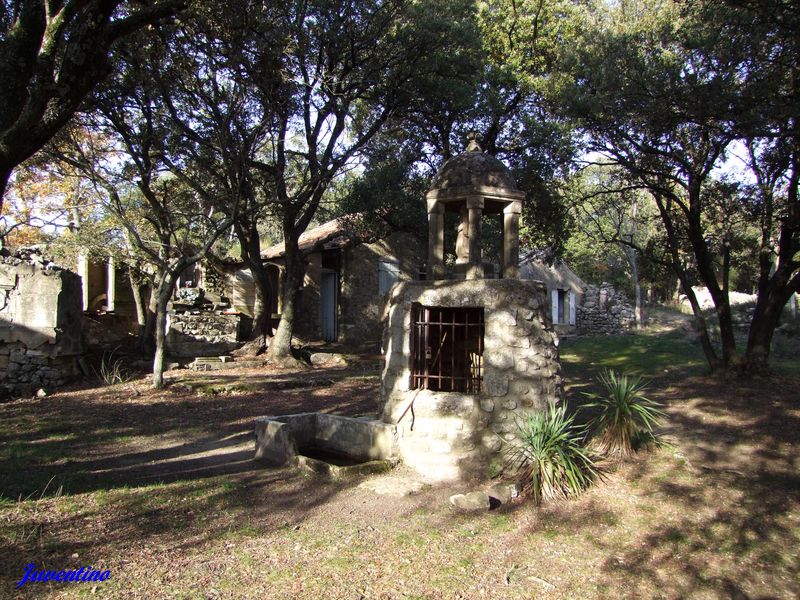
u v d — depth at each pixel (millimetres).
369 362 17031
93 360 13844
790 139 9961
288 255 16344
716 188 12508
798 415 9078
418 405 6414
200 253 12273
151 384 12359
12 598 3543
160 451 7508
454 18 14344
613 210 23000
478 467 6176
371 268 21078
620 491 6125
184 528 4832
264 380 13047
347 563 4344
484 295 6418
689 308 27703
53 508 5070
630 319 25922
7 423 8891
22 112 5582
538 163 14375
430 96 14680
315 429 7555
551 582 4316
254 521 5074
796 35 7938
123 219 12180
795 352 15602
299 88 13445
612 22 17172
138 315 18281
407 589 4051
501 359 6336
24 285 11672
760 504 5832
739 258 14555
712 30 9672
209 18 9633
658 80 9773
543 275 25297
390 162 15703
